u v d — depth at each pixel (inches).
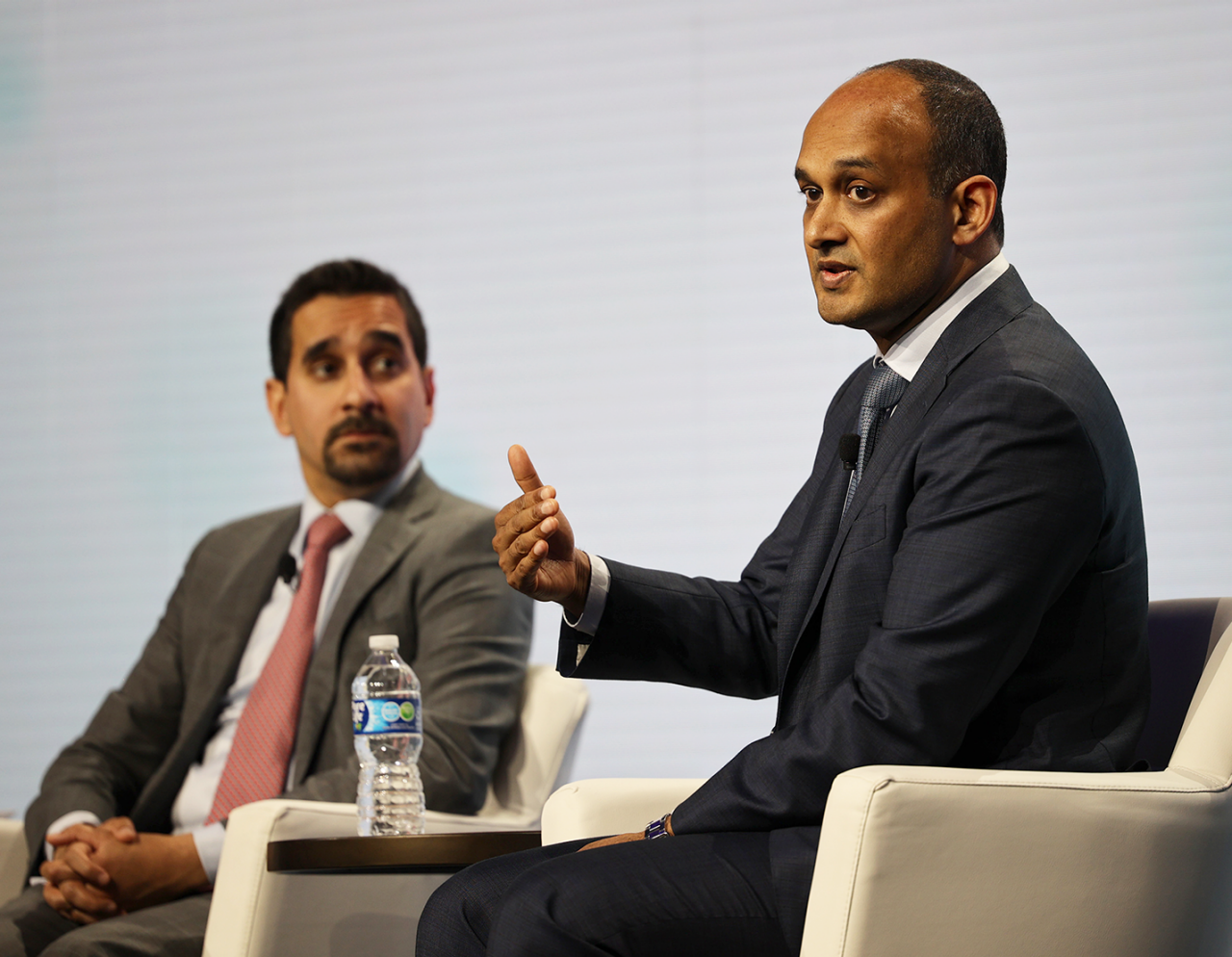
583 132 426.6
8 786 438.3
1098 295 388.2
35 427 450.0
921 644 167.8
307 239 442.0
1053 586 173.5
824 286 193.5
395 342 342.3
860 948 153.3
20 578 445.7
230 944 241.9
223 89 450.6
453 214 432.5
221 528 350.9
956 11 402.9
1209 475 378.3
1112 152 390.6
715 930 163.2
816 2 414.3
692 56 421.7
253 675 324.2
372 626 310.0
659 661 210.7
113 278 451.8
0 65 460.4
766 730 398.0
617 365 418.0
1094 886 163.0
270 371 442.3
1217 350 381.4
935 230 188.9
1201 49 388.8
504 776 303.0
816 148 191.8
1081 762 176.2
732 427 410.0
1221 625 198.1
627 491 413.4
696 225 417.7
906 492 183.2
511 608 311.1
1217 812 172.4
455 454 422.9
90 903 269.3
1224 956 181.9
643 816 224.8
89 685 439.2
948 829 156.7
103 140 456.1
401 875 257.4
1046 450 174.4
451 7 437.4
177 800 315.3
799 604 193.8
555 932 160.4
